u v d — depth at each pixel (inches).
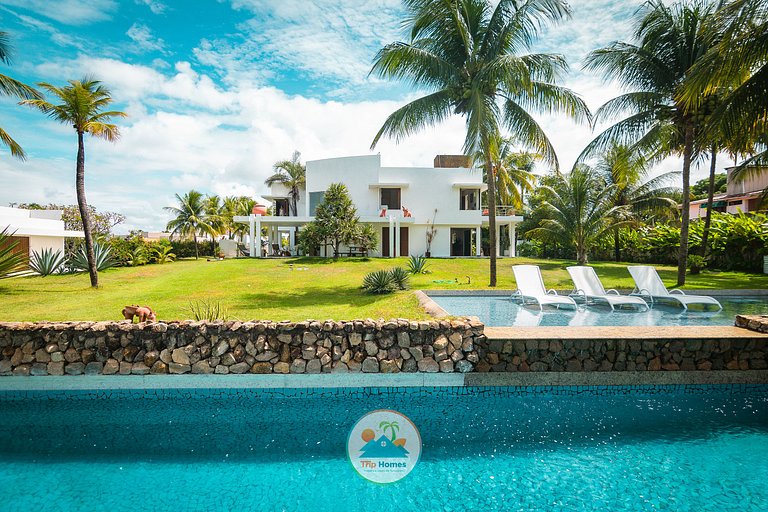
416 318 299.0
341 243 984.9
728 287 487.2
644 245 936.9
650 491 125.6
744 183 995.9
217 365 193.3
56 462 143.5
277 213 1299.2
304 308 358.6
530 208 1512.1
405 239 1065.5
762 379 195.8
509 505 120.0
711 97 455.5
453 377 195.2
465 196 1098.1
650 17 491.8
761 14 275.4
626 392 194.5
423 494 125.7
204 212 1660.9
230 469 139.9
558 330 210.1
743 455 145.6
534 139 503.2
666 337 195.9
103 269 765.3
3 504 119.6
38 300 431.8
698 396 194.5
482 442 157.1
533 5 444.5
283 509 118.9
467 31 484.7
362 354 195.6
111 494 125.2
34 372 194.5
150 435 163.9
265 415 182.1
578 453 148.6
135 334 196.2
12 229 742.5
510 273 674.8
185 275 689.0
